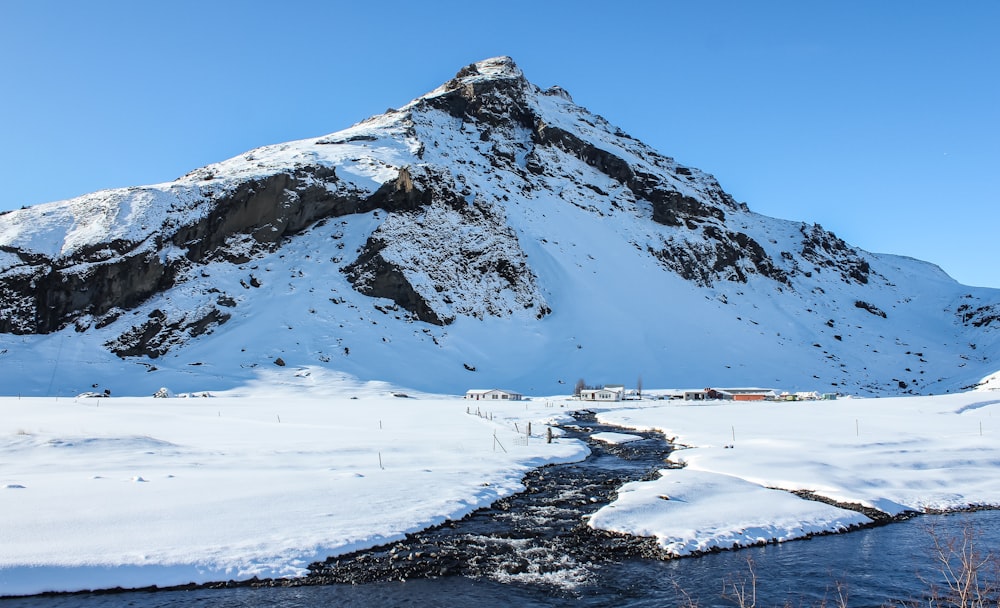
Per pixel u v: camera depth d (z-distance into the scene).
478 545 25.20
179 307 129.00
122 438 42.12
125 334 121.12
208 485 30.23
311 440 49.16
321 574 21.69
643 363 144.62
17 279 123.44
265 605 19.34
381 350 129.62
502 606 19.72
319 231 162.88
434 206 168.00
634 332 158.62
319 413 75.44
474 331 147.12
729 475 37.28
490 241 168.88
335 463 38.34
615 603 20.06
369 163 185.38
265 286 143.38
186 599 19.58
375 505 28.59
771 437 54.50
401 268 149.38
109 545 21.83
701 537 25.84
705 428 63.41
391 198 167.62
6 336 117.88
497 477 36.66
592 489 35.47
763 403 97.44
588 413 84.06
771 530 27.03
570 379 132.88
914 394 147.88
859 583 21.69
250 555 22.08
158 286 133.00
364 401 95.00
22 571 19.59
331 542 23.73
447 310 149.00
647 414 79.69
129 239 131.62
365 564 22.72
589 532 26.89
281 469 35.69
